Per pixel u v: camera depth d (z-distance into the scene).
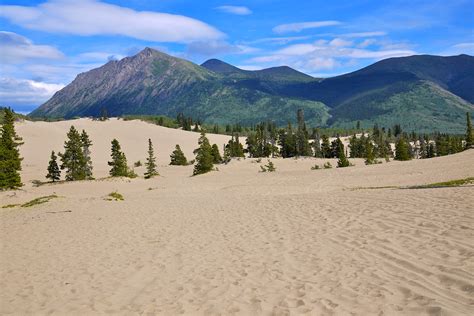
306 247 12.20
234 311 7.99
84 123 191.50
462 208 14.45
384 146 147.62
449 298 7.21
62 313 8.92
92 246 15.90
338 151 134.25
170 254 13.38
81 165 78.19
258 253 12.23
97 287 10.58
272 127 179.62
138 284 10.50
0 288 11.34
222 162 111.56
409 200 18.31
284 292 8.67
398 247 10.78
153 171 83.69
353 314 7.11
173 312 8.29
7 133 62.88
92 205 31.83
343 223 14.94
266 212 20.50
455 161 62.72
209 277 10.39
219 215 21.27
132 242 16.00
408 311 6.93
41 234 19.83
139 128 189.38
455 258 9.18
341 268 9.77
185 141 174.75
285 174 66.62
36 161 120.56
